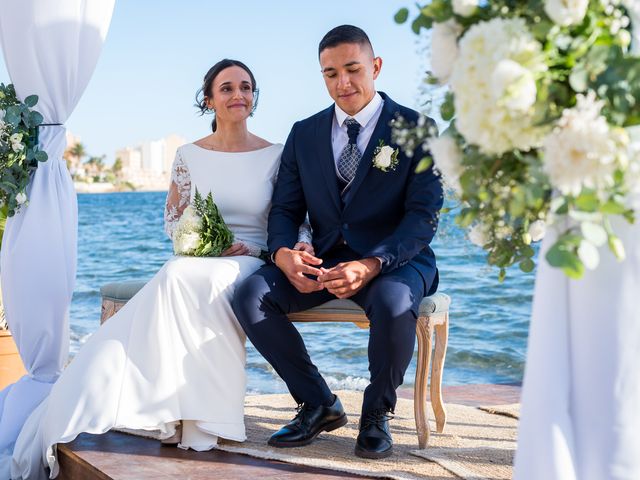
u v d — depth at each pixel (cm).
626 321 183
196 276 324
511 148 180
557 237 187
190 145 397
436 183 333
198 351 318
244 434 324
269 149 393
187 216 349
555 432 183
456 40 192
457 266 1221
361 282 314
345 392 455
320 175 352
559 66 180
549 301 190
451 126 202
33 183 388
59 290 386
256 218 385
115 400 314
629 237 184
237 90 386
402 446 327
